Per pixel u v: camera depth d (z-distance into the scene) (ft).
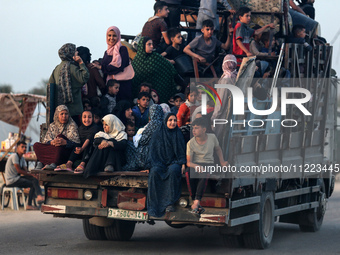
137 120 69.10
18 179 103.35
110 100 71.36
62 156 62.39
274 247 67.87
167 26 87.30
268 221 68.23
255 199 63.36
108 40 73.51
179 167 57.82
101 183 61.26
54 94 66.69
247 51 75.56
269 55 76.13
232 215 59.47
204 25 77.25
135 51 85.61
